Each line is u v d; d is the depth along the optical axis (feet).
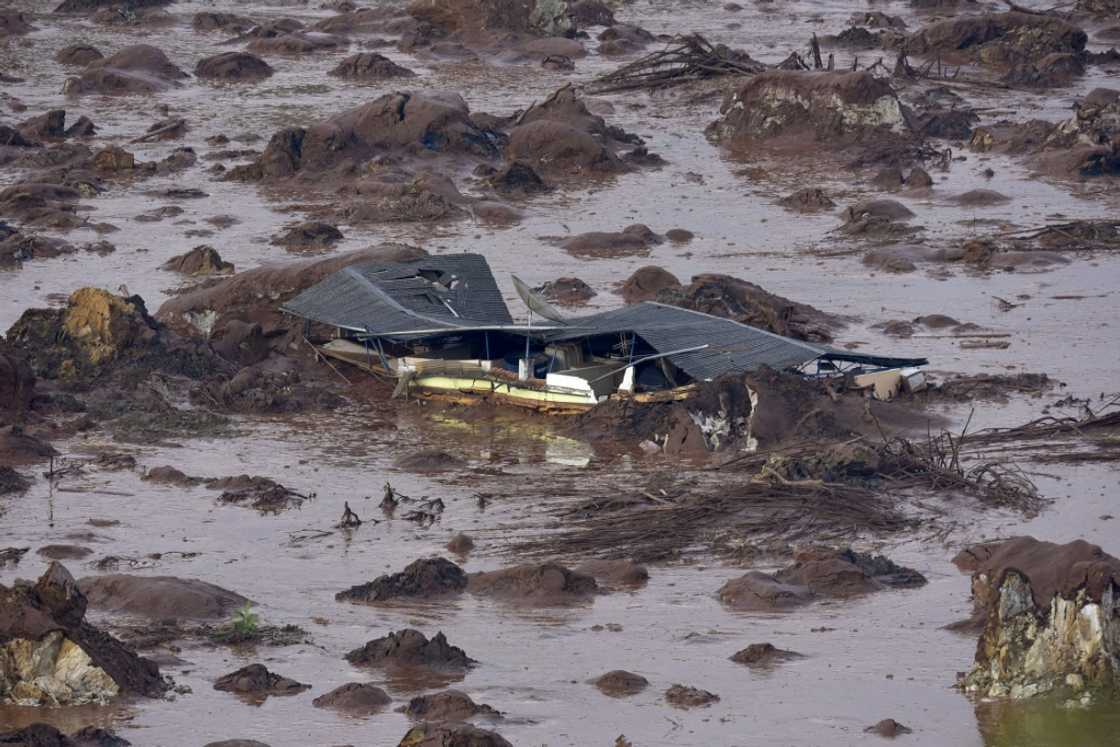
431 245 623.77
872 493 380.17
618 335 457.68
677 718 276.82
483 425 437.17
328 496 385.91
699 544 355.97
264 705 279.08
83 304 466.70
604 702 282.36
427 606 324.19
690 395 426.51
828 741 270.05
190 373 463.83
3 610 281.33
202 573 339.98
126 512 373.40
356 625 314.55
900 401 445.37
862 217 651.25
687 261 602.85
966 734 273.54
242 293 514.27
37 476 393.70
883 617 319.47
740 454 411.95
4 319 521.24
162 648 302.04
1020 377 463.01
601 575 337.93
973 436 418.31
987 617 301.02
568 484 393.70
